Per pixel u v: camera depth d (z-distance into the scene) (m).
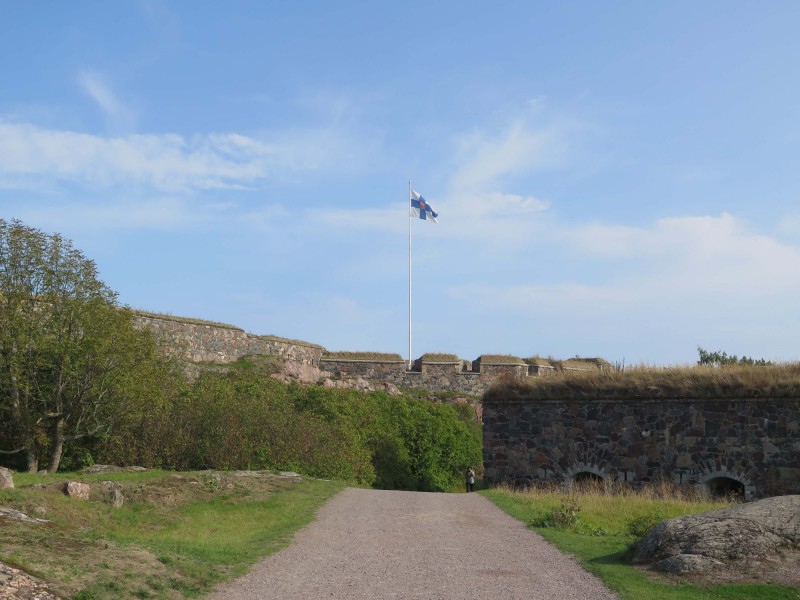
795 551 12.70
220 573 12.57
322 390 39.09
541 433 29.73
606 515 20.53
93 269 28.92
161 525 18.06
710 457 27.11
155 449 29.20
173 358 34.56
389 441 38.28
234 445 29.70
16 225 28.69
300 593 11.59
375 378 50.53
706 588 11.77
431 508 21.81
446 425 41.25
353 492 25.36
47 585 9.79
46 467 28.06
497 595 11.57
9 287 27.70
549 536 16.95
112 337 27.78
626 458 28.33
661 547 13.58
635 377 28.89
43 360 26.83
